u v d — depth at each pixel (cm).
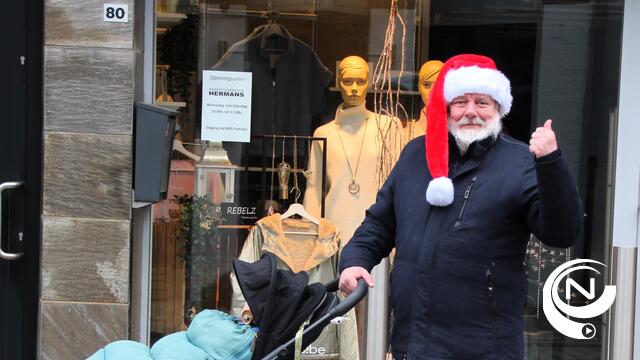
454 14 522
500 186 310
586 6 524
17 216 456
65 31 438
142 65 471
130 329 459
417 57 519
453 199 314
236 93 504
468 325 311
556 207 286
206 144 501
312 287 314
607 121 527
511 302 313
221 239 501
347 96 510
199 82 497
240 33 503
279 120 510
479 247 309
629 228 522
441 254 312
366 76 511
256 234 500
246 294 304
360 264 333
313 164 513
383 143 513
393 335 330
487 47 525
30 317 459
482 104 320
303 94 512
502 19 525
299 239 499
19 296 459
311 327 303
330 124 514
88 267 443
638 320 513
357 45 516
